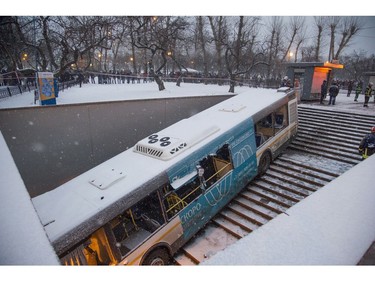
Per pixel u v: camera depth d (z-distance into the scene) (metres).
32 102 13.93
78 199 6.27
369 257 2.56
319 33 39.62
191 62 53.62
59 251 5.14
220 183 8.43
